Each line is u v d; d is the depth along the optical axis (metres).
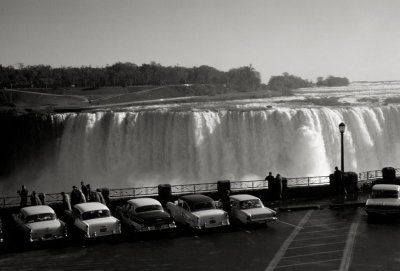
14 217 28.72
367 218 30.25
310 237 26.62
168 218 27.12
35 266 22.98
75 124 64.00
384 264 22.03
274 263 22.67
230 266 22.44
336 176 36.28
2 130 68.50
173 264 22.91
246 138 59.12
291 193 36.00
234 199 29.75
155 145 60.72
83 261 23.62
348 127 61.16
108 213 27.08
